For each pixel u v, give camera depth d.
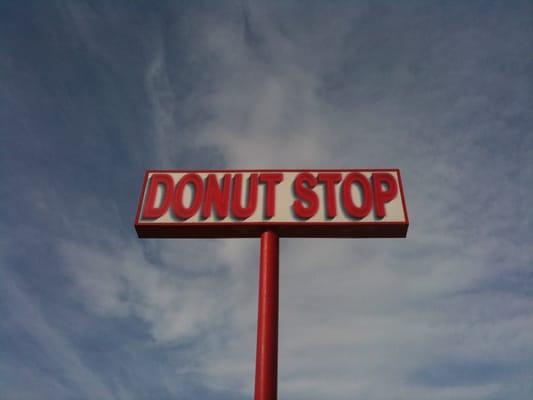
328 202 14.02
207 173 14.82
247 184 14.54
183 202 14.23
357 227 13.60
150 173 14.87
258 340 11.52
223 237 14.10
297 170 14.78
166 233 14.05
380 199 14.00
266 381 10.77
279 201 14.10
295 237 14.02
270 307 12.05
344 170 14.74
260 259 13.12
